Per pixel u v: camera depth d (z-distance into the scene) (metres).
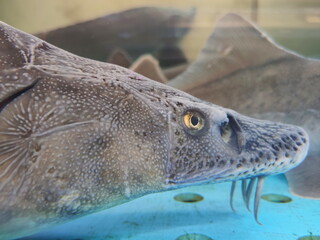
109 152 0.14
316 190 0.23
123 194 0.14
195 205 0.22
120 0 0.56
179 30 0.59
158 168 0.14
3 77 0.13
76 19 0.51
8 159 0.13
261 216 0.20
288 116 0.29
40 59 0.14
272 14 0.68
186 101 0.15
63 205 0.14
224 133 0.16
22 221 0.13
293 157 0.16
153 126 0.14
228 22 0.32
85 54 0.37
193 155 0.15
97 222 0.19
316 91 0.29
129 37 0.51
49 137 0.13
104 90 0.14
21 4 0.47
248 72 0.30
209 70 0.31
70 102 0.14
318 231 0.18
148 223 0.19
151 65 0.31
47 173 0.13
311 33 0.67
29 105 0.13
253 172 0.16
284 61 0.30
